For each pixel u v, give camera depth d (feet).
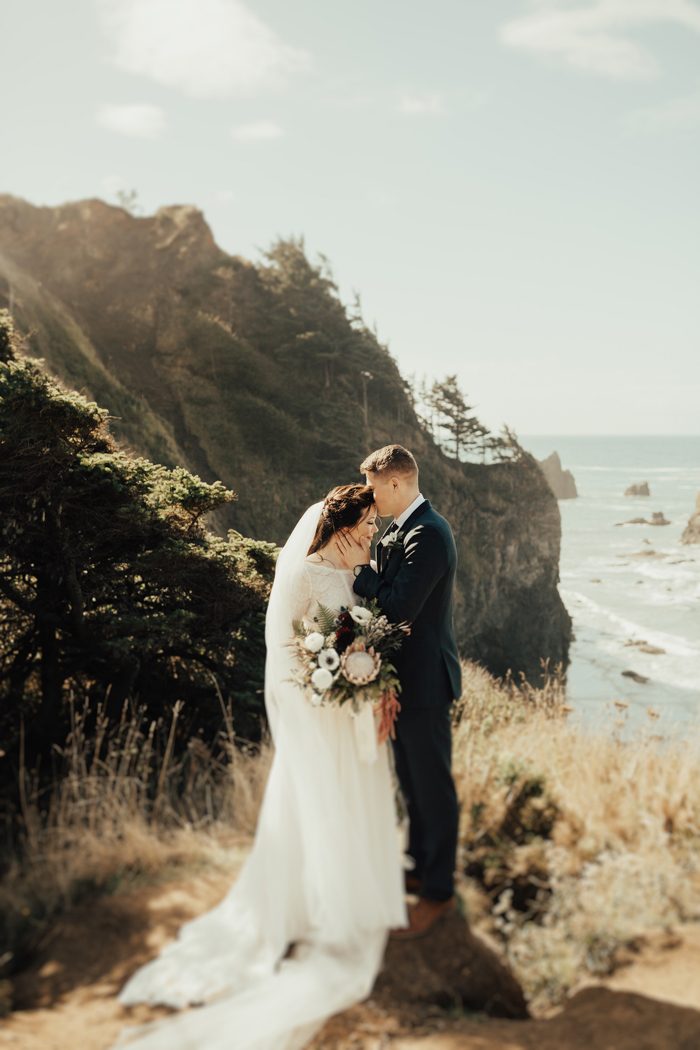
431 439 205.77
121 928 9.48
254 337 201.05
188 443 171.53
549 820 11.98
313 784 9.66
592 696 119.34
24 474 19.39
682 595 196.65
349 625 10.00
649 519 361.10
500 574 187.83
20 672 20.67
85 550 21.54
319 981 8.39
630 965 9.00
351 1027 7.97
